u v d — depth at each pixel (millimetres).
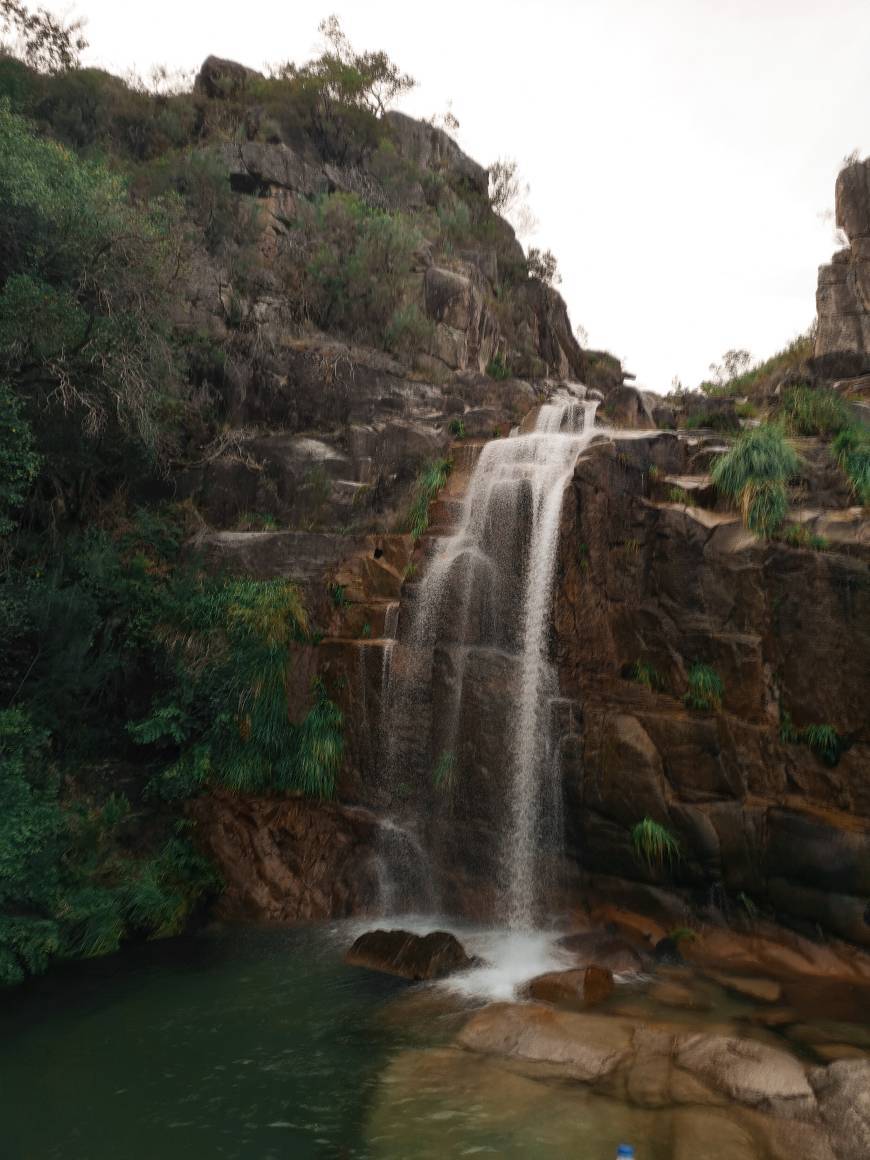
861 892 8820
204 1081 6918
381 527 14656
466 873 11273
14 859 9320
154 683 12961
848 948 8805
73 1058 7359
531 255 36344
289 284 23688
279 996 8656
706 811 9836
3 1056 7414
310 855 11703
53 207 12906
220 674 12578
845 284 18594
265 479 16234
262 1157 5824
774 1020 7602
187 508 15602
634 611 11195
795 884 9266
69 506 14695
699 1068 6625
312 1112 6387
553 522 11797
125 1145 6004
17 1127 6262
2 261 13008
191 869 11477
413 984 8859
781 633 10117
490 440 15305
